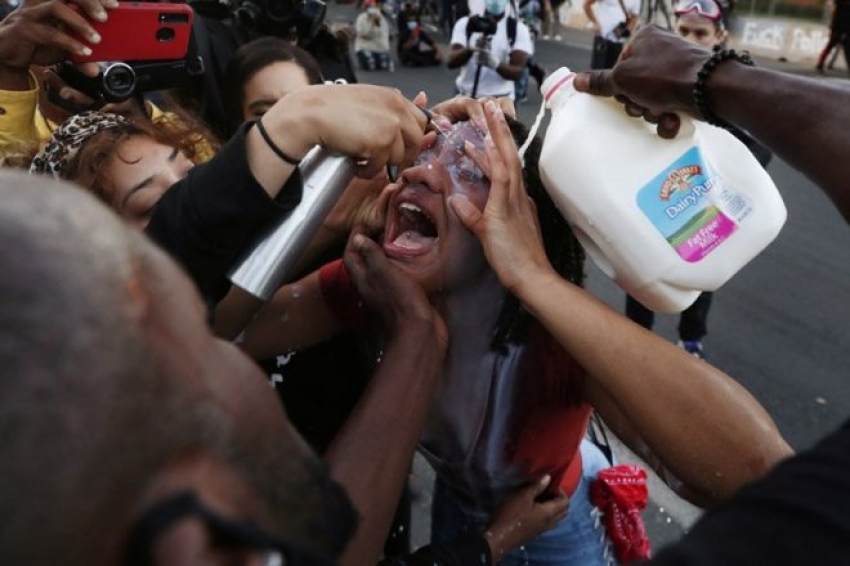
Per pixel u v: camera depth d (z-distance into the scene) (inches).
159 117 58.4
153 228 36.8
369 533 33.0
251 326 50.3
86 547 13.9
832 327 154.9
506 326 46.9
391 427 36.4
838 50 426.9
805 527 18.1
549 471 51.8
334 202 36.9
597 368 39.0
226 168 34.8
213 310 38.7
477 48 205.2
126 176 45.3
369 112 35.2
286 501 17.9
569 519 57.4
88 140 46.1
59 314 13.7
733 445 38.0
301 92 35.6
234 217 34.9
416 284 43.0
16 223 14.4
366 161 37.3
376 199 50.4
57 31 59.3
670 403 38.0
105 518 14.1
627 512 58.5
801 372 138.4
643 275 42.4
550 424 49.6
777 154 32.0
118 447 13.9
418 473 106.5
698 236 41.7
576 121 41.3
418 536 96.0
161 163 46.3
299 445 19.5
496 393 48.9
